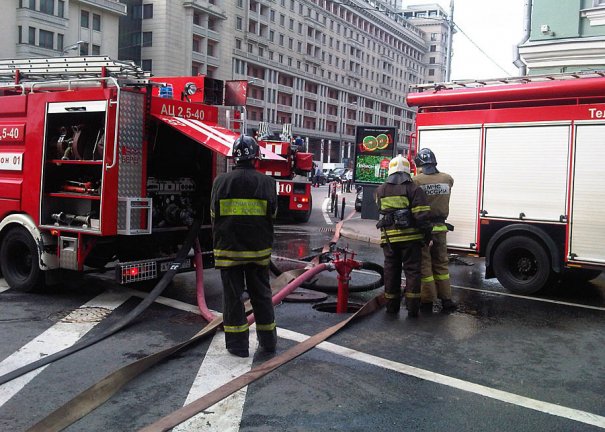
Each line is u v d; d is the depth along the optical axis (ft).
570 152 24.29
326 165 213.66
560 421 12.65
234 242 16.05
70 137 22.43
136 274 20.98
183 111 23.02
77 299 22.99
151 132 22.24
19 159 23.07
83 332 18.54
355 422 12.42
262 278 16.62
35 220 22.65
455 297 24.98
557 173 24.63
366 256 37.22
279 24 285.64
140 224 21.36
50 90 23.97
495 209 26.30
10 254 23.86
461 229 27.30
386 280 21.56
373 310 22.02
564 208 24.43
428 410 13.10
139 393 13.78
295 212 57.77
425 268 22.45
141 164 21.62
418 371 15.58
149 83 21.38
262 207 16.21
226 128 25.34
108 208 20.67
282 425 12.20
